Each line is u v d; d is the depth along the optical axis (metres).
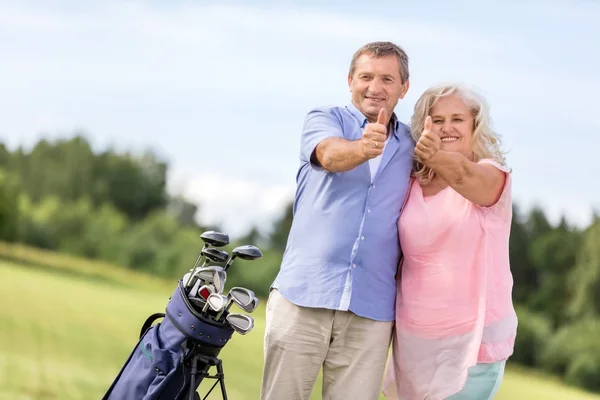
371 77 3.78
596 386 39.31
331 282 3.71
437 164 3.56
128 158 77.06
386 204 3.76
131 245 59.34
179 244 59.69
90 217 63.50
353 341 3.76
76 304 29.64
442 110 3.84
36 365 15.12
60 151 76.62
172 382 3.46
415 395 3.86
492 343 3.74
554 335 42.03
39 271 45.25
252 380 14.77
